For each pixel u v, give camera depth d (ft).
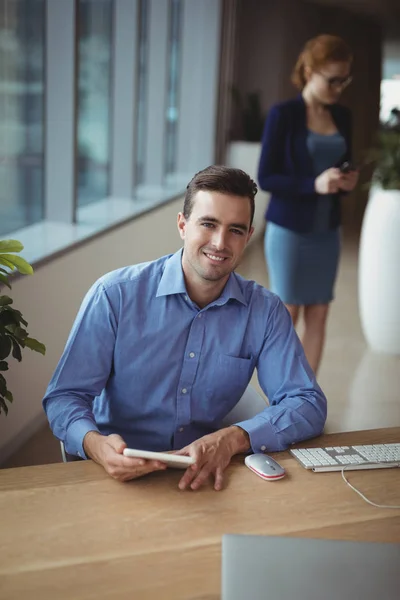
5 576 3.64
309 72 10.53
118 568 3.74
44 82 13.04
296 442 5.46
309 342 11.85
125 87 17.17
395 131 14.93
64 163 13.43
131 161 17.75
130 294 5.68
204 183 5.28
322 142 10.83
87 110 15.81
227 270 5.42
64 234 12.65
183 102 24.98
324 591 3.49
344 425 11.67
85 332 5.65
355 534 4.18
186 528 4.15
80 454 5.22
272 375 5.95
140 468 4.61
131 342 5.69
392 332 15.43
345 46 10.36
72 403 5.48
